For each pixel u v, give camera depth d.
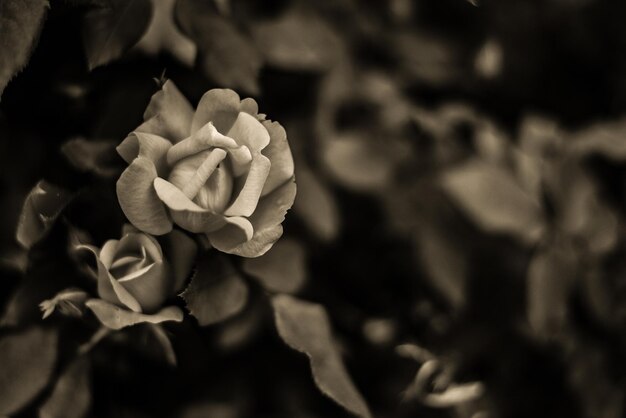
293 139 0.83
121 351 0.73
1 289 0.73
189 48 0.73
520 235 0.86
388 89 0.88
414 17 0.91
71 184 0.69
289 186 0.68
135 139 0.67
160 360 0.74
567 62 0.96
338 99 0.85
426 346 0.90
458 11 0.92
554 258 0.87
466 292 0.88
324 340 0.73
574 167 0.90
